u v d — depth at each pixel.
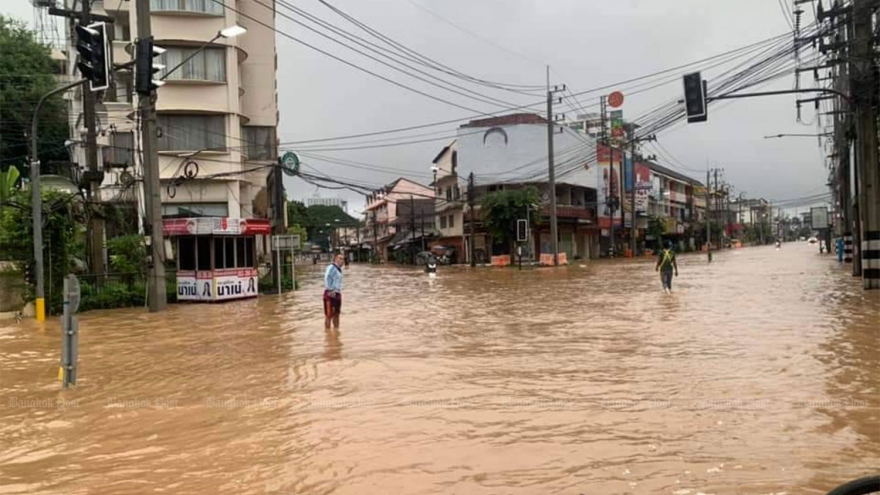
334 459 5.77
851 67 19.03
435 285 30.00
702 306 17.33
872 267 20.30
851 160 29.19
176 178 29.64
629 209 69.38
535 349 11.30
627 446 5.86
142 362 11.13
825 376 8.45
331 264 14.79
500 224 48.72
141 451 6.19
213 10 30.28
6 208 19.59
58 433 6.90
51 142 41.53
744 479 4.95
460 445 6.05
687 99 16.08
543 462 5.50
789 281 25.41
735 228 127.88
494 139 56.34
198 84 30.30
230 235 23.56
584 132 63.69
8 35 41.56
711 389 7.93
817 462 5.29
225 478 5.39
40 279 18.14
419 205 74.75
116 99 32.56
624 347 11.21
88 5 21.77
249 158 34.50
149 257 20.00
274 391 8.60
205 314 19.14
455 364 10.10
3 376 10.16
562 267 44.41
